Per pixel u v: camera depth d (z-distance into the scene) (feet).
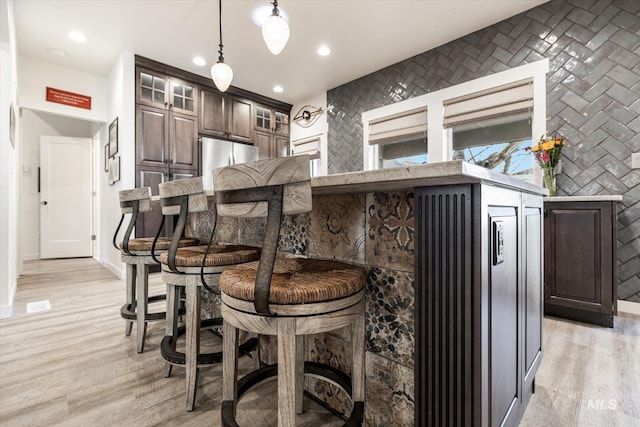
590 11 8.30
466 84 10.87
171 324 4.72
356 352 3.13
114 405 4.04
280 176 2.37
